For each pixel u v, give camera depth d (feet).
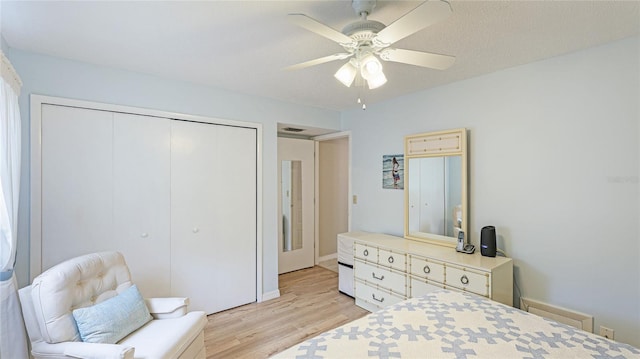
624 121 6.42
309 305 10.56
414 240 10.26
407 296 8.86
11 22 5.61
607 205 6.66
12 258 5.71
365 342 4.29
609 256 6.64
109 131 8.00
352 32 4.84
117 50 6.93
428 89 10.07
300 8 5.20
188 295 9.32
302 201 15.05
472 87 8.95
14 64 6.84
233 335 8.48
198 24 5.74
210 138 9.75
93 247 7.77
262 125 10.93
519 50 6.96
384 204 11.65
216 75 8.65
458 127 9.30
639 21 5.60
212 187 9.78
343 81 5.45
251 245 10.68
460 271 7.61
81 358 4.87
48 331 5.10
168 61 7.59
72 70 7.49
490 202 8.61
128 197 8.28
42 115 7.13
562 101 7.26
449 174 9.37
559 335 4.44
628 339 6.42
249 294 10.65
